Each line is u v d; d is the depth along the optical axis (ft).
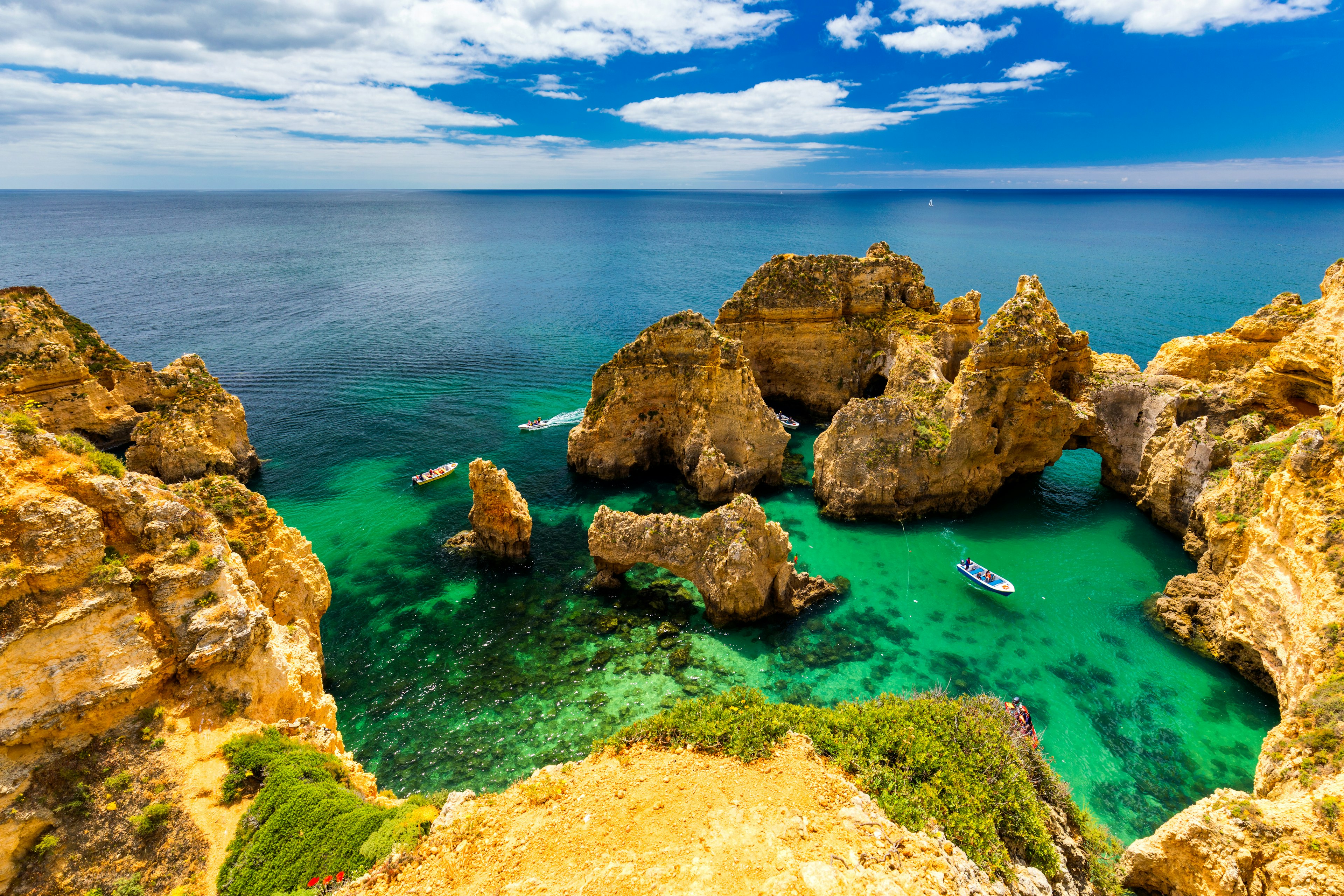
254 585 79.87
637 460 193.26
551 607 134.62
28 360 184.55
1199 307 355.56
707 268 589.73
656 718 70.03
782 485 187.32
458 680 115.03
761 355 237.45
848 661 120.26
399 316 393.91
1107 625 129.39
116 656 61.00
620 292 478.18
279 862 56.85
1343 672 79.87
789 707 74.13
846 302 236.84
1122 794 93.76
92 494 63.87
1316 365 141.49
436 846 54.13
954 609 135.03
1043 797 73.92
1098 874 69.10
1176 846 66.90
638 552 134.41
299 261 638.12
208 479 96.22
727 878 48.34
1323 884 55.31
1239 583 112.06
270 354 311.88
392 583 142.10
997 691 112.88
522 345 331.98
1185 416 165.37
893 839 52.42
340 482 190.29
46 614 57.47
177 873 56.80
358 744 101.81
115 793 58.95
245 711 68.44
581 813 56.49
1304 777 71.10
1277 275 458.91
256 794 62.18
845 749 64.80
